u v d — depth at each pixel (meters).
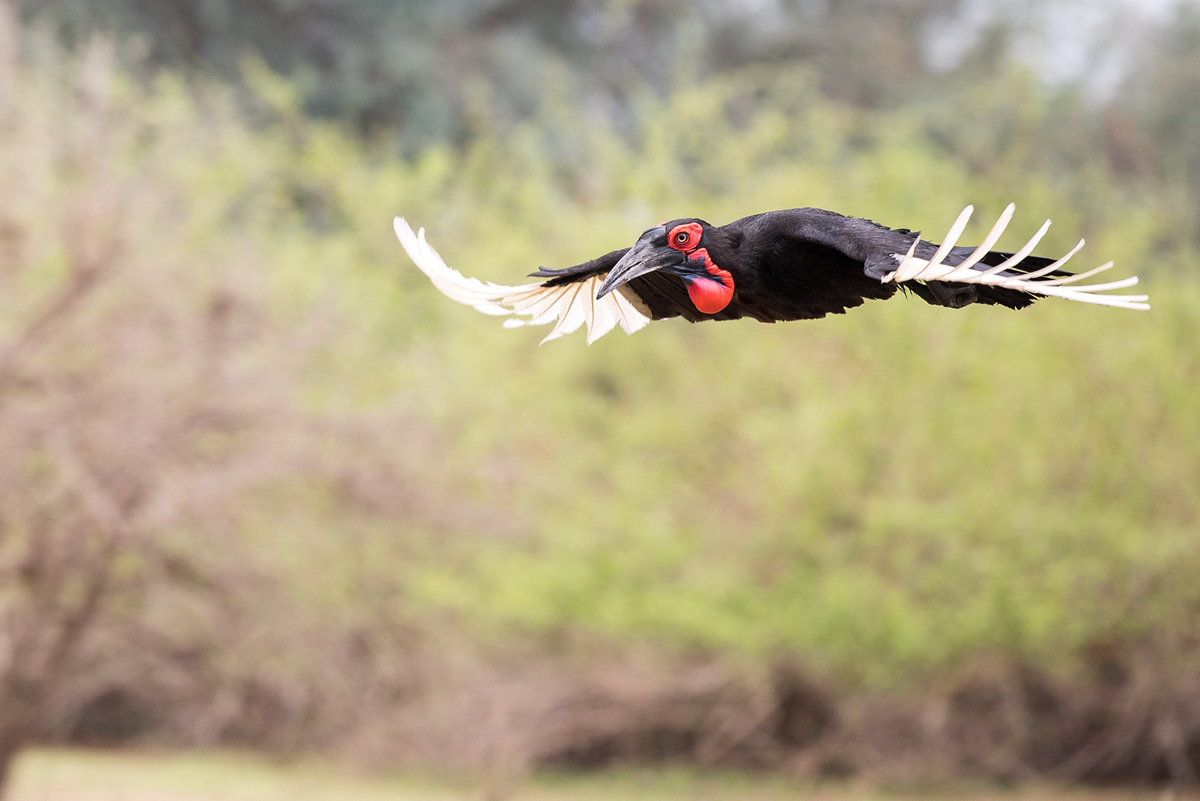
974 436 15.94
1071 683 16.89
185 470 13.33
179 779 16.50
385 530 15.41
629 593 16.30
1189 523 15.86
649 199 19.28
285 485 14.47
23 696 13.57
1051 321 16.16
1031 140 19.41
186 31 25.30
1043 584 15.70
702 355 17.78
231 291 14.06
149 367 13.54
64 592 13.45
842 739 17.27
